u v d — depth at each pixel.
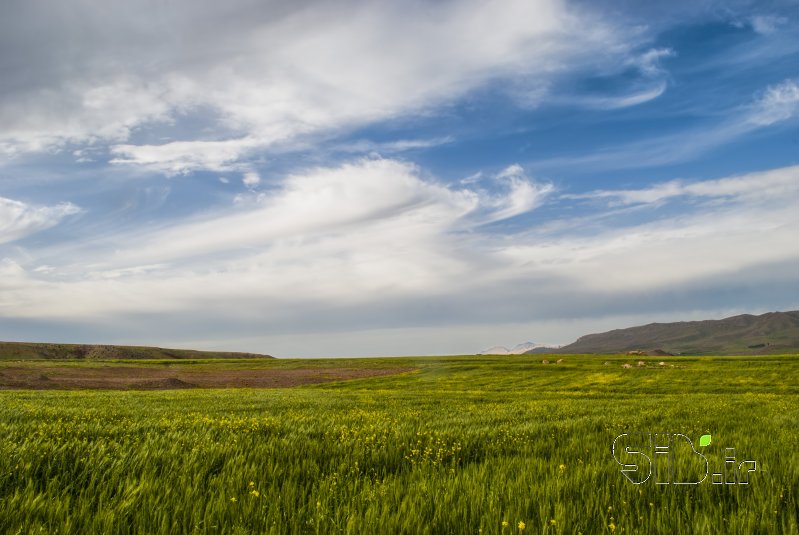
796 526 4.94
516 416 16.97
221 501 5.26
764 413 18.97
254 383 83.06
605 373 74.25
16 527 4.41
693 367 76.88
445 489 6.13
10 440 7.90
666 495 6.16
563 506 5.36
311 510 5.21
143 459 7.07
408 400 28.80
